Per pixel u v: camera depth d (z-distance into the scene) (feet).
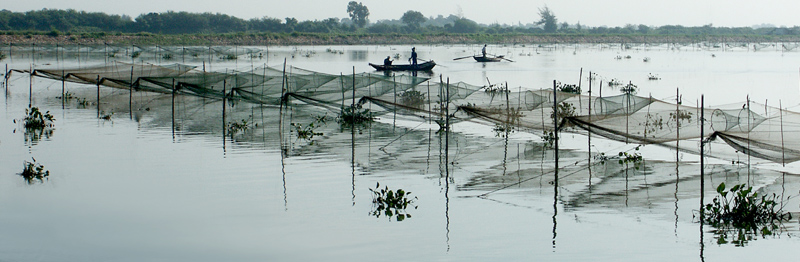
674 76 162.61
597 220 43.37
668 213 44.83
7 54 240.53
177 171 55.98
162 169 56.65
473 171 57.62
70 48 270.46
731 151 61.11
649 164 60.80
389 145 69.77
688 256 36.70
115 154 62.85
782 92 123.65
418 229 41.32
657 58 248.32
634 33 523.70
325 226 41.75
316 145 69.10
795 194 49.65
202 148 66.44
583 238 39.70
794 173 56.49
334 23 532.32
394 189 51.16
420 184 52.85
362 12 628.28
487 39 439.63
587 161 62.13
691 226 41.98
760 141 54.19
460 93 84.89
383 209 45.62
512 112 72.84
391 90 90.17
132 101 105.91
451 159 62.85
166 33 467.11
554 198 48.70
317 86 90.63
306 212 44.62
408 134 77.46
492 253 37.24
